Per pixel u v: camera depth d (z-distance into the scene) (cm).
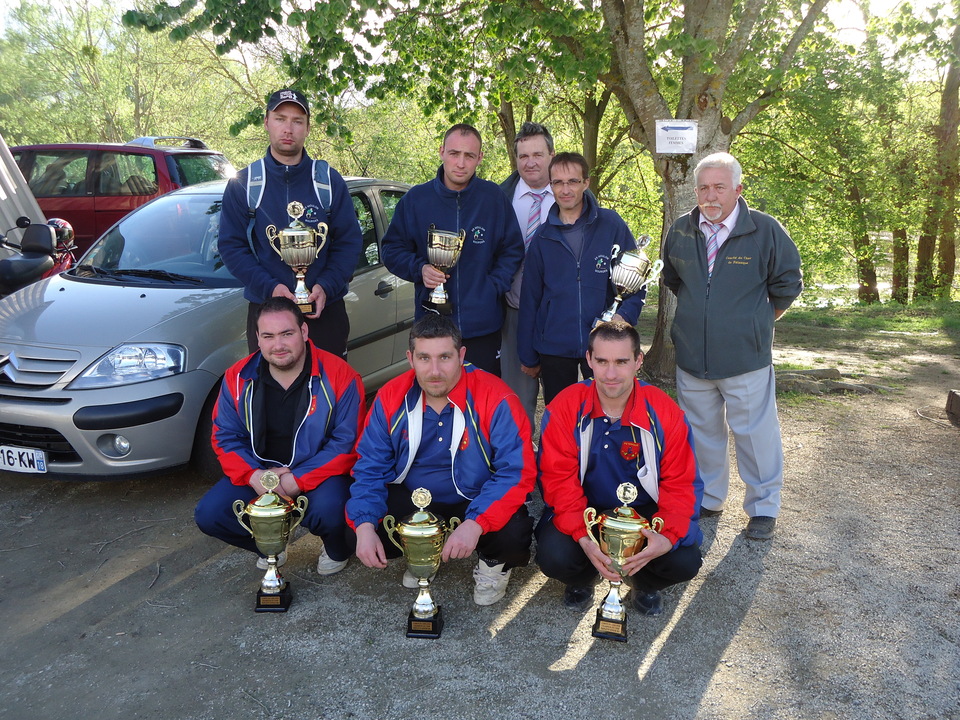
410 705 229
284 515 273
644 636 263
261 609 280
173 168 701
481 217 349
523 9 536
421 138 1891
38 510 366
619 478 272
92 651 258
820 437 472
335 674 245
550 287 340
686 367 337
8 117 2367
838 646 256
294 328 279
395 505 288
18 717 226
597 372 254
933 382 629
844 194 1314
